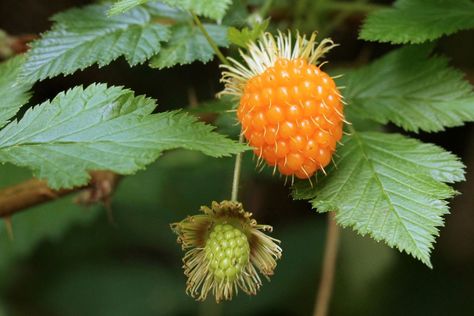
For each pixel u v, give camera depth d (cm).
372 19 28
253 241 26
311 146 25
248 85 26
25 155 25
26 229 36
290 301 38
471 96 28
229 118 29
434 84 29
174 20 29
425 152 27
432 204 26
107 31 28
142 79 38
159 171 38
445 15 28
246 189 38
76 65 27
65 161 25
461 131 38
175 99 38
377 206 26
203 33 27
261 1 31
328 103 25
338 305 37
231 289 26
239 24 29
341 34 37
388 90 29
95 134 25
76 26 28
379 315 37
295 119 25
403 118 28
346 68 32
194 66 37
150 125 25
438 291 38
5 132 26
